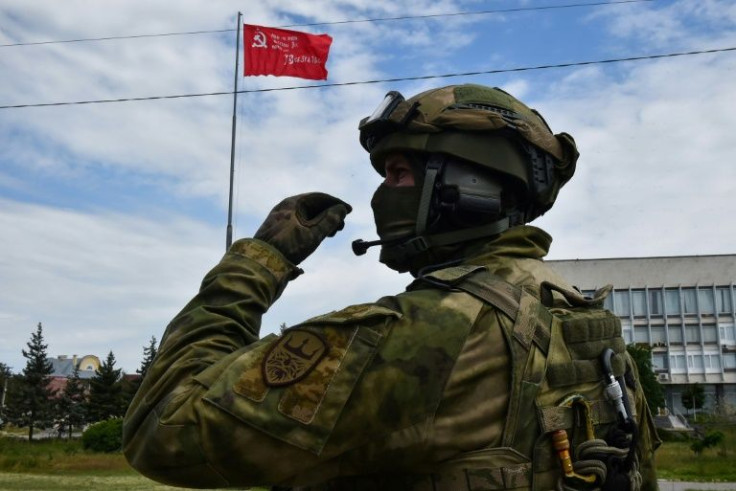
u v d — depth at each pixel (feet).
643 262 189.88
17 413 165.78
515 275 5.16
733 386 183.01
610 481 4.51
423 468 4.36
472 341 4.48
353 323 4.28
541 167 5.62
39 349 171.42
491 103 5.49
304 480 4.36
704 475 61.87
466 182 5.28
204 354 4.76
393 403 4.21
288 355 4.26
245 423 4.10
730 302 186.09
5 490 45.34
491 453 4.34
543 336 4.69
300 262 5.59
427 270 5.32
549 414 4.49
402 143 5.44
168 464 4.28
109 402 166.61
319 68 53.26
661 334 187.01
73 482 50.31
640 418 6.08
